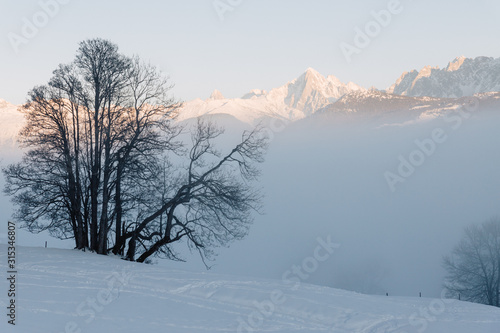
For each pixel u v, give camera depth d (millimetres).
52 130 43344
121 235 44094
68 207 43594
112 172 43625
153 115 43531
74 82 42844
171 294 23922
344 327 19750
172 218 43938
